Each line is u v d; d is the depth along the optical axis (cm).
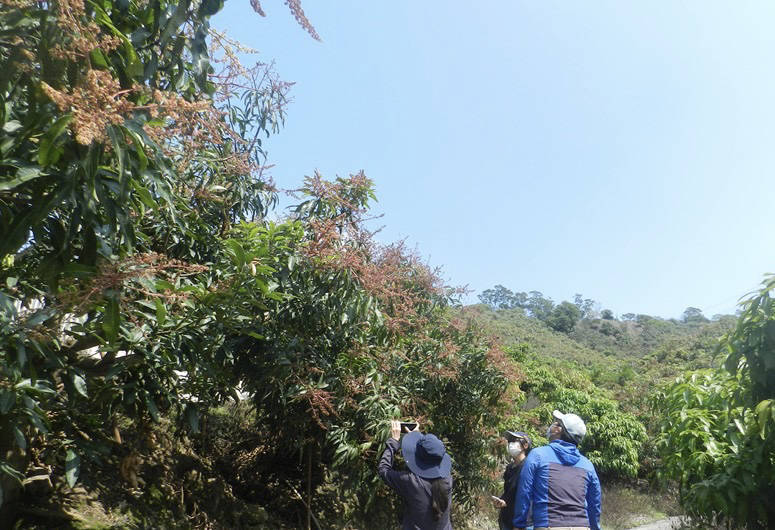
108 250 281
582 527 376
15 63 228
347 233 566
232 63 396
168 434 570
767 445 440
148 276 270
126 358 369
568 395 1794
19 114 253
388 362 583
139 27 295
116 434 470
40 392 295
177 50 294
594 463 1684
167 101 252
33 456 412
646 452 1789
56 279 260
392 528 721
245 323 489
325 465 696
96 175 239
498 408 759
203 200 488
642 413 2038
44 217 231
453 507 790
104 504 449
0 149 228
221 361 485
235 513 563
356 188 580
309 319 514
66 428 394
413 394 624
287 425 589
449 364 680
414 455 388
